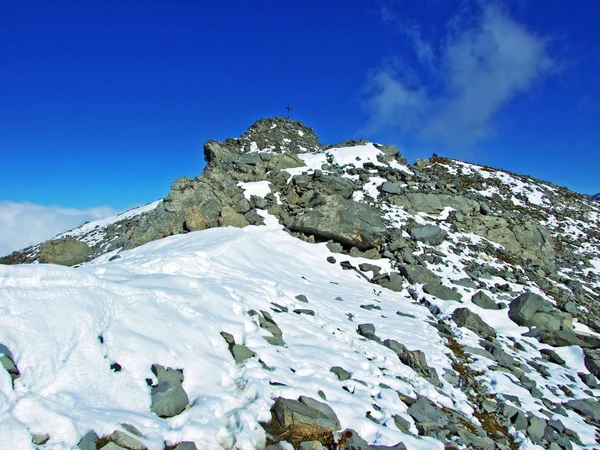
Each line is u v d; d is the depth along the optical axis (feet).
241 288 44.91
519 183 160.66
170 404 23.35
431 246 90.43
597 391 50.44
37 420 18.86
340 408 28.22
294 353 34.55
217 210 85.40
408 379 38.55
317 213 85.15
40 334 21.52
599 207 164.96
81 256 70.54
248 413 24.47
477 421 35.91
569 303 76.79
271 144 179.73
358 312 56.29
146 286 33.45
